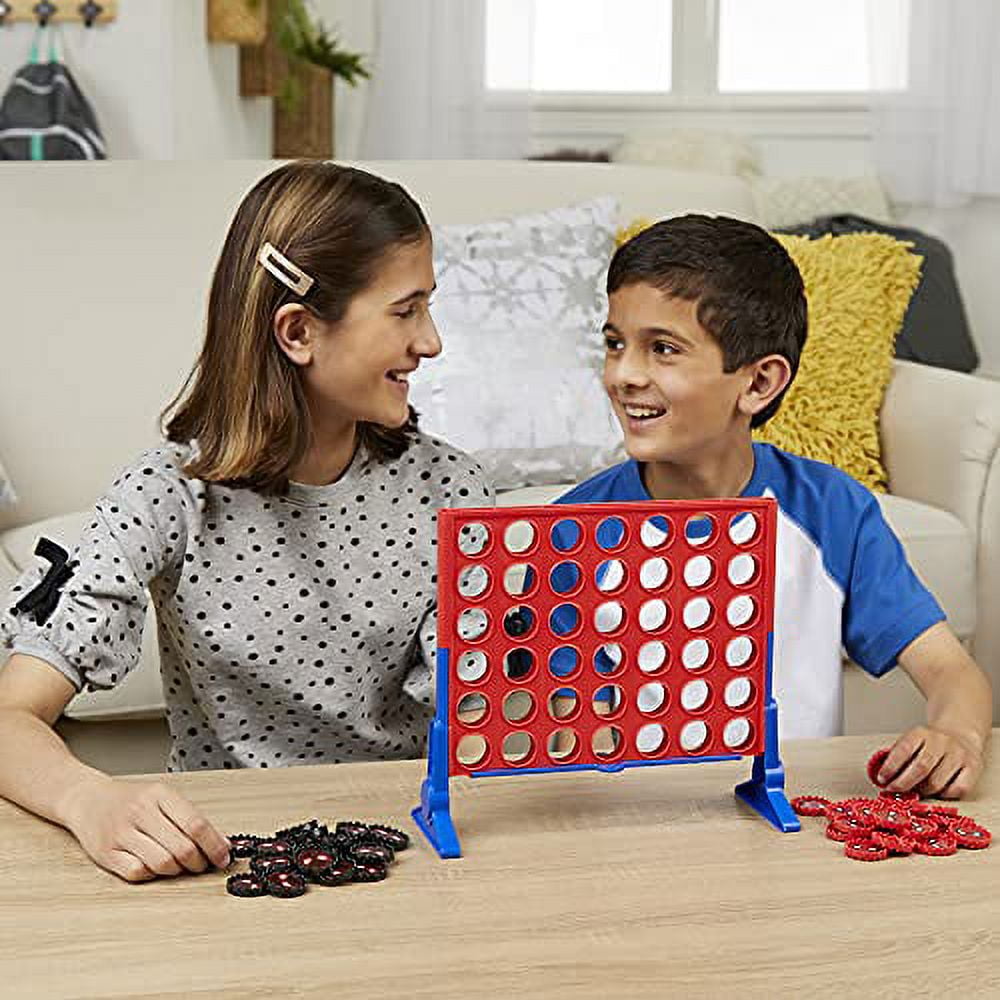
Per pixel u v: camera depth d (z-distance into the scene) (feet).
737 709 3.85
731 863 3.59
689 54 15.61
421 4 15.01
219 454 4.49
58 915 3.30
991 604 8.47
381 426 4.90
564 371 8.70
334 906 3.34
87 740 7.09
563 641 3.72
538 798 3.98
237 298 4.38
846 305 9.24
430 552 5.00
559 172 9.87
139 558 4.49
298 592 4.84
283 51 13.43
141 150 10.87
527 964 3.10
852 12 15.67
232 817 3.82
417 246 4.33
